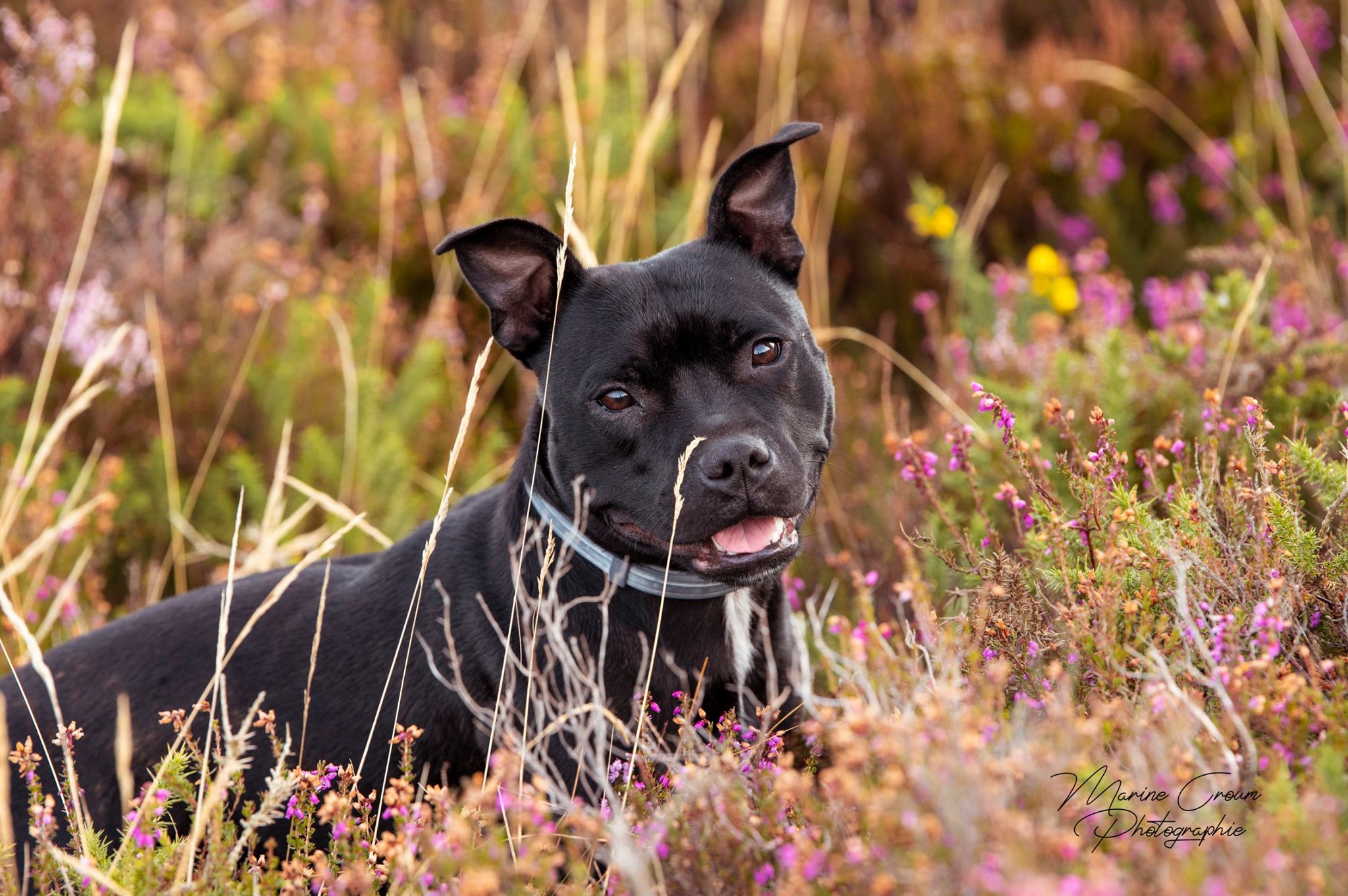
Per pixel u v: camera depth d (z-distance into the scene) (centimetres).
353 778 366
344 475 623
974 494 442
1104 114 937
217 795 319
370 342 703
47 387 655
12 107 757
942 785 249
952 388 655
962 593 389
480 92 965
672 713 407
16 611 535
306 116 930
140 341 680
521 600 398
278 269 756
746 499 389
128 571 629
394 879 321
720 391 406
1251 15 986
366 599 446
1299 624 346
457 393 710
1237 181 881
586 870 307
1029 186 898
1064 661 355
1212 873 250
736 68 1017
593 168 880
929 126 918
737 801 306
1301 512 396
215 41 1046
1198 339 555
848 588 523
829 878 272
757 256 444
